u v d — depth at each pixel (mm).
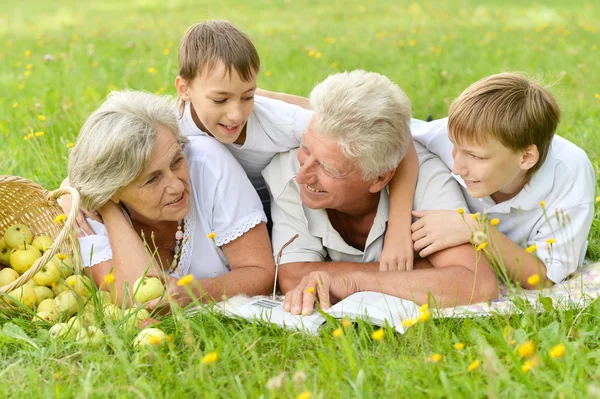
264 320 2635
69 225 2695
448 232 2889
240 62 3074
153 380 2287
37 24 12125
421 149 3236
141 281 2656
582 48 8188
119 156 2705
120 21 12266
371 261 3143
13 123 5273
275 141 3232
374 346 2477
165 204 2830
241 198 3031
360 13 12656
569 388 2035
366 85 2777
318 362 2303
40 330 2586
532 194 2930
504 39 9031
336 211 3150
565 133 4715
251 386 2148
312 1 14688
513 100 2715
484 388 2111
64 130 4961
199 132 3324
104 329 2607
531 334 2375
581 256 3117
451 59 7672
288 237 3123
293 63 7574
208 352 2369
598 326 2488
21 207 3119
